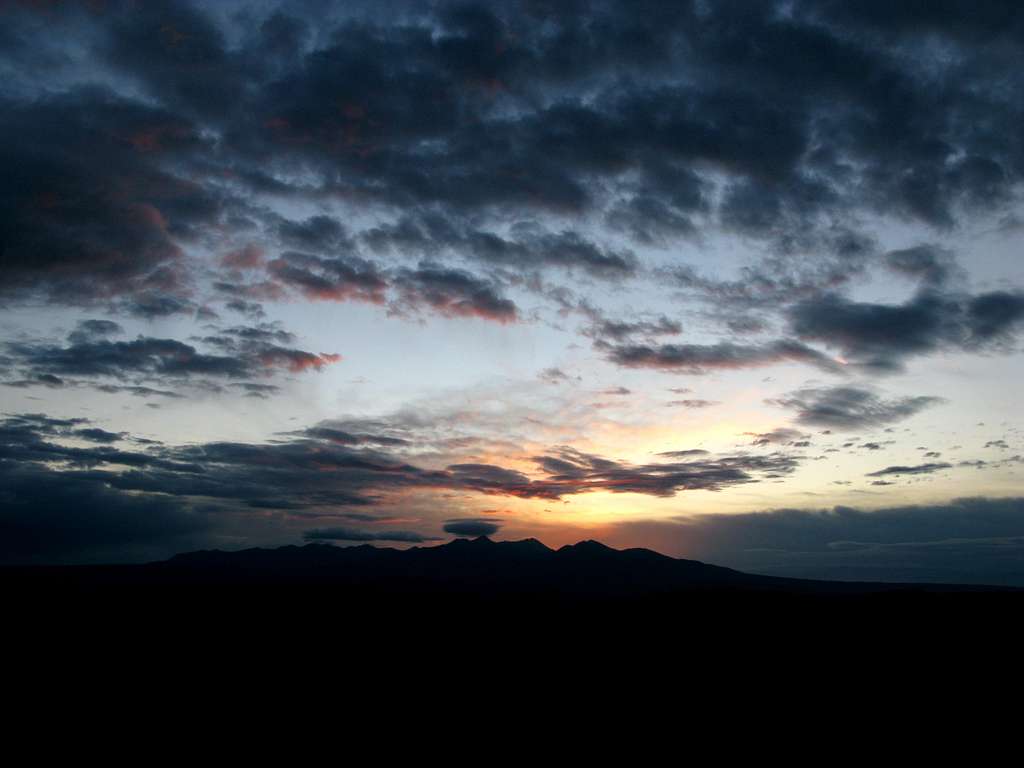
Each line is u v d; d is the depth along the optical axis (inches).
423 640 2920.8
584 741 1621.6
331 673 2331.4
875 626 2610.7
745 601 3255.4
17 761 1435.8
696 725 1721.2
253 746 1579.7
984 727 1627.7
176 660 2432.3
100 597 3472.0
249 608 3410.4
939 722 1672.0
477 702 1977.1
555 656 2591.0
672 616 3144.7
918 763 1423.5
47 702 1850.4
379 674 2306.8
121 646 2576.3
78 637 2664.9
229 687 2101.4
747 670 2244.1
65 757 1469.0
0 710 1760.6
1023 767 1386.6
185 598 3595.0
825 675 2123.5
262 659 2502.5
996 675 2020.2
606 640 2856.8
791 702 1883.6
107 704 1865.2
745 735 1638.8
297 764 1464.1
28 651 2411.4
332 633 3006.9
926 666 2137.1
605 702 1968.5
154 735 1640.0
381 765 1462.8
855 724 1680.6
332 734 1678.2
